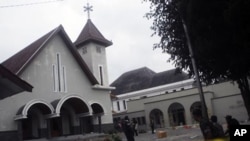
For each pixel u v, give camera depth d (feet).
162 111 158.71
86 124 112.57
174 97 156.97
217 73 47.09
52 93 100.32
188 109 152.15
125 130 60.64
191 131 97.91
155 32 56.59
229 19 34.73
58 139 94.27
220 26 37.70
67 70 107.96
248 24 34.71
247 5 33.50
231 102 139.44
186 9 42.34
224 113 140.05
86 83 114.11
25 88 33.42
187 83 195.00
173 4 52.37
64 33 107.65
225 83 149.48
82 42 125.59
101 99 118.73
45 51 101.96
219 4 37.35
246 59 37.14
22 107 88.94
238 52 37.65
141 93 211.82
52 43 105.09
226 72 46.52
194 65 47.50
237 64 38.81
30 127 95.04
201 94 47.50
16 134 87.35
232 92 147.64
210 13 38.40
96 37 126.41
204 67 51.16
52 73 102.27
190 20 41.27
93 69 122.72
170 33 55.16
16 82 32.63
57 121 103.40
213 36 38.68
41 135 93.71
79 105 104.42
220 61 41.27
